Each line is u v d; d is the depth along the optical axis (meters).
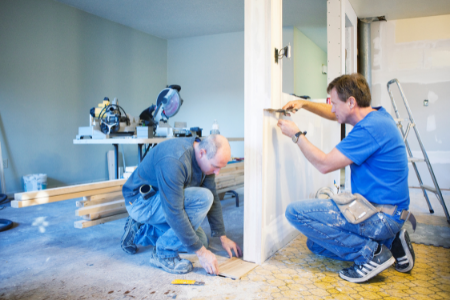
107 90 5.19
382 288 1.47
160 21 5.30
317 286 1.49
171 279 1.57
